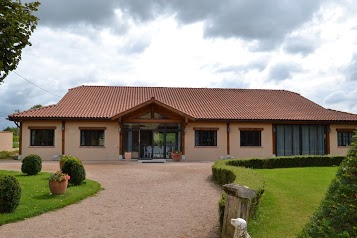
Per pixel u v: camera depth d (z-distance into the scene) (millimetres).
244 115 26609
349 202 3162
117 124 25359
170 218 8688
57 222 8328
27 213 8828
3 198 8672
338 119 27078
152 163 22969
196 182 14289
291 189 10992
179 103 28734
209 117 25688
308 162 19734
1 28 9250
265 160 18906
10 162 22766
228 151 26109
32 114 24562
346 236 2939
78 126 25047
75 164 13109
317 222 3305
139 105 24219
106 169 18875
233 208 6465
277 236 6684
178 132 25906
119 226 8016
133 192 12164
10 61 9836
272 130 26797
